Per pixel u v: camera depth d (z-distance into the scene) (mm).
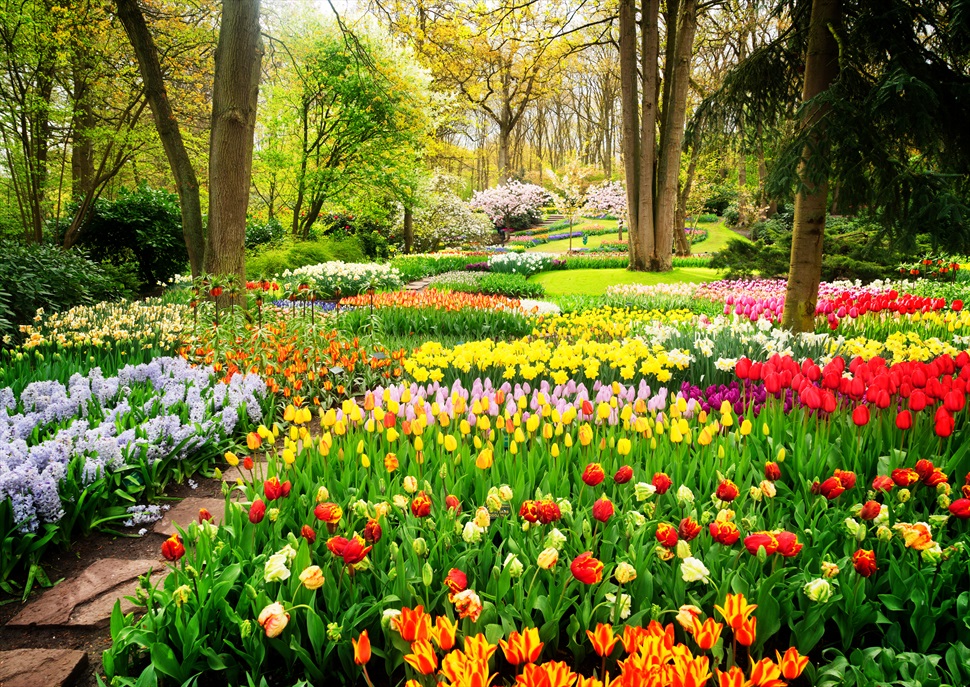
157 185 24047
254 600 1979
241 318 6684
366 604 2047
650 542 2330
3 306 7250
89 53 13938
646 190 19547
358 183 21812
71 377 4445
